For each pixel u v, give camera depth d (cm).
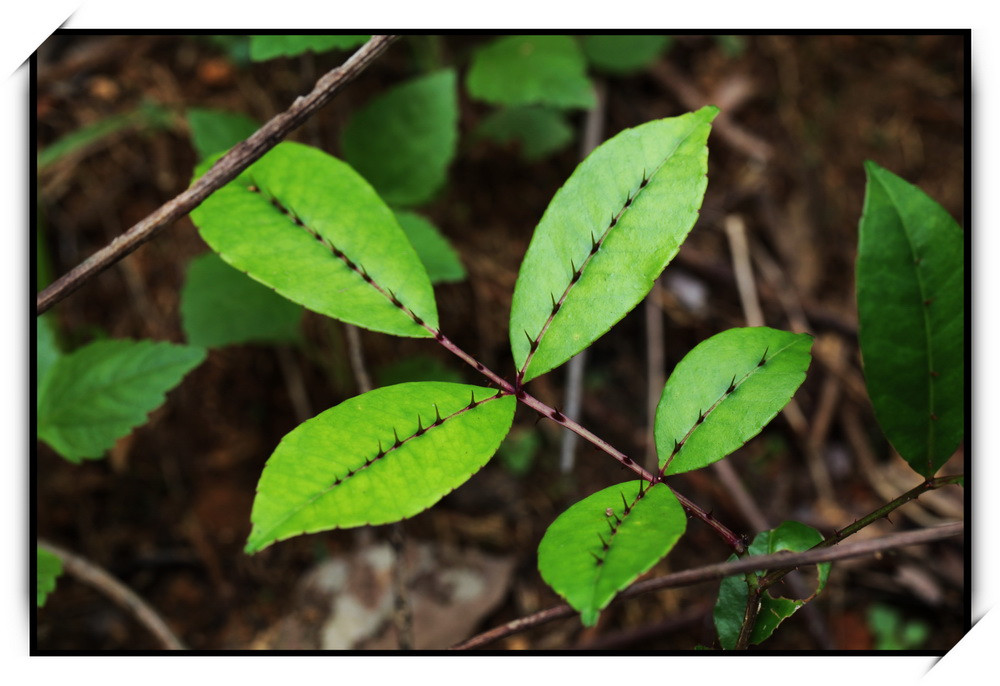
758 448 62
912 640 55
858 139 69
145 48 62
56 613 52
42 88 59
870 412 63
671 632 53
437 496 29
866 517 32
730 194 68
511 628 30
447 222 64
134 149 60
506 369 61
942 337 32
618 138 32
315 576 52
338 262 32
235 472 57
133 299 58
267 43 39
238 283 45
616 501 29
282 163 33
